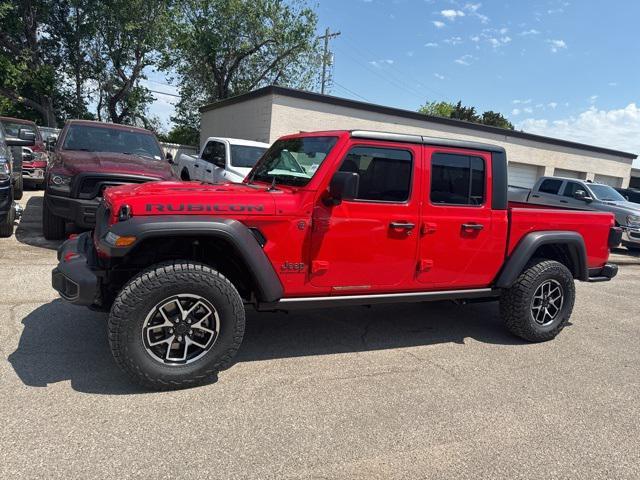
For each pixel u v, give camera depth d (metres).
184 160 12.71
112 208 3.17
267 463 2.53
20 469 2.33
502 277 4.40
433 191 3.99
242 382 3.44
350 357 4.05
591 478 2.61
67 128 7.99
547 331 4.69
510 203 5.35
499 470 2.61
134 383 3.25
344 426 2.94
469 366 4.04
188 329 3.21
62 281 3.28
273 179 4.04
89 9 22.34
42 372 3.32
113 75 25.33
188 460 2.50
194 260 3.43
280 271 3.52
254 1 25.20
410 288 4.08
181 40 25.23
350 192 3.30
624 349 4.76
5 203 6.61
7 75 20.56
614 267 5.20
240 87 27.89
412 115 17.55
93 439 2.62
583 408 3.41
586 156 23.73
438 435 2.92
